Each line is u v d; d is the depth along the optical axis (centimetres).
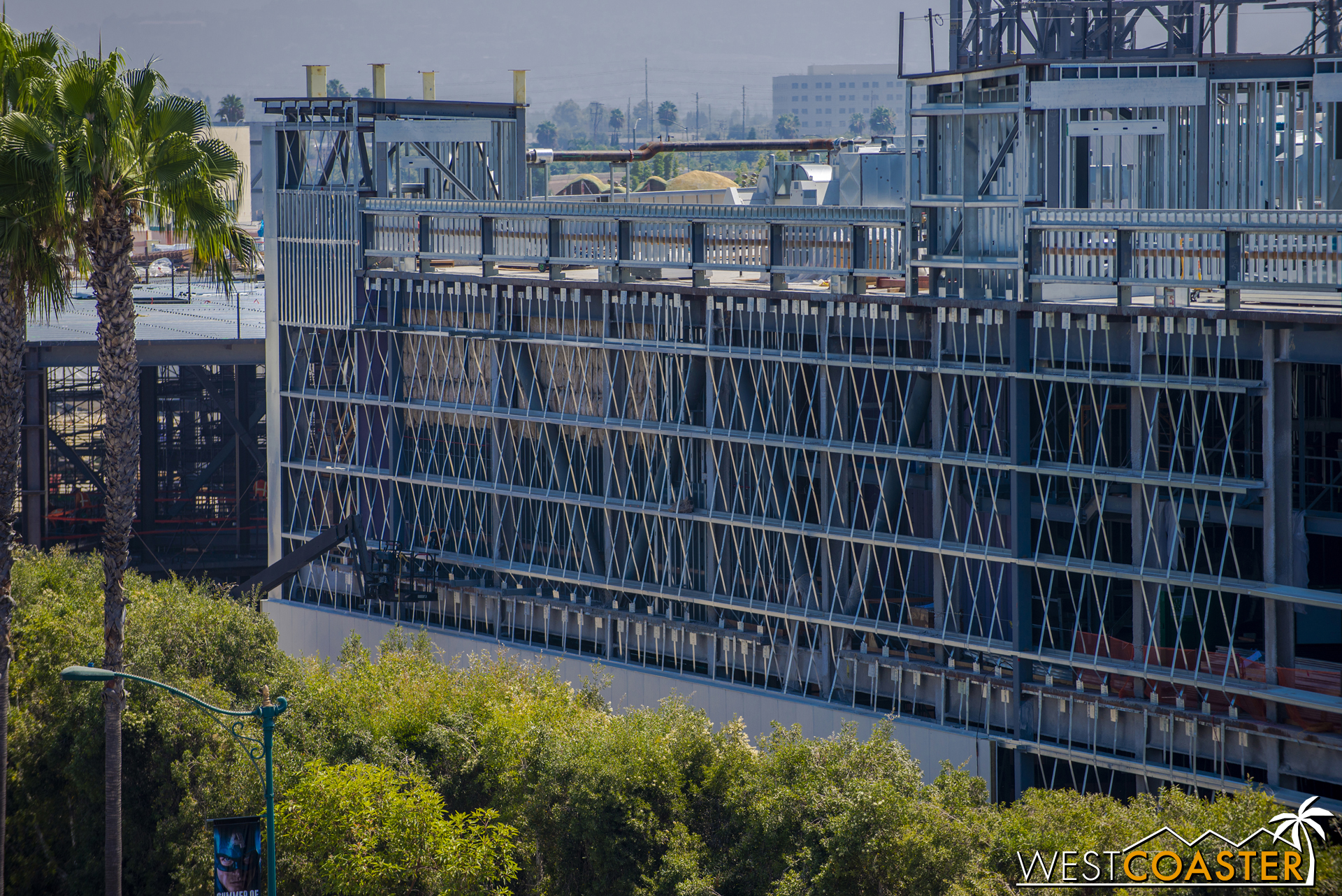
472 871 8369
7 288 9019
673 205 12131
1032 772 10512
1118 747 10069
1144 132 10081
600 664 12062
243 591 14625
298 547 15588
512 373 13825
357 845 8275
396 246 14450
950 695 11012
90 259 9094
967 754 10669
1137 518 9881
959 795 8162
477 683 10850
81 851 9975
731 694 12088
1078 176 10756
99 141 8325
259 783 8881
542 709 10300
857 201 13562
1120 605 11025
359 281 14712
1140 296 10831
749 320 11875
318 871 8419
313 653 15250
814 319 11494
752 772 8712
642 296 12512
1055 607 11100
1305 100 10006
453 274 13975
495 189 15925
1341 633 10569
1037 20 10444
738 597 12256
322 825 8412
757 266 11581
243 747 9212
